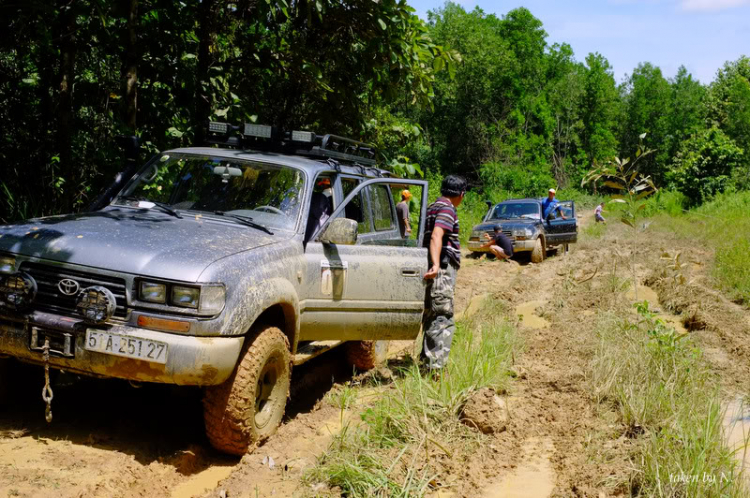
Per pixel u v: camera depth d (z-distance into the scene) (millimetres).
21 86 8039
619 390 5203
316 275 4988
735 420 4969
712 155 35906
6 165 7770
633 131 85375
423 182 5910
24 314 3965
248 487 3789
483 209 29109
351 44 9031
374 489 3678
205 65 9180
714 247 16453
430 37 9047
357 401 5570
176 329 3842
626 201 7613
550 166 54719
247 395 4121
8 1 6711
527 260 17531
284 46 9359
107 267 3908
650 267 13281
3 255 4070
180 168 5359
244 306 4027
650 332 6234
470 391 5184
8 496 3322
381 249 5508
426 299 5910
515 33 62719
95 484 3602
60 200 7879
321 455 4141
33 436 4203
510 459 4336
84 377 5426
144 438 4398
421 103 9203
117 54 8680
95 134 8531
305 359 5062
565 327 8164
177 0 8406
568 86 66250
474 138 51125
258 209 5035
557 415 5117
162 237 4234
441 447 4242
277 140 5840
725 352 7137
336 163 5793
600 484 3799
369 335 5531
